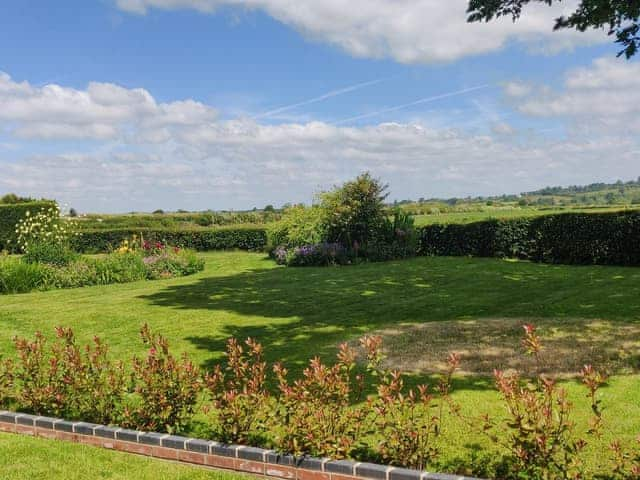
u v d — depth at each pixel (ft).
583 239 58.90
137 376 18.10
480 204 203.62
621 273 49.03
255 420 15.29
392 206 72.28
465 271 52.95
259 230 88.94
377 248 66.80
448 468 13.75
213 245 91.61
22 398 18.35
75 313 36.09
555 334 26.84
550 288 41.52
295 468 13.67
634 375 20.68
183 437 15.34
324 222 68.08
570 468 12.08
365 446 14.62
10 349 28.27
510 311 33.50
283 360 24.57
